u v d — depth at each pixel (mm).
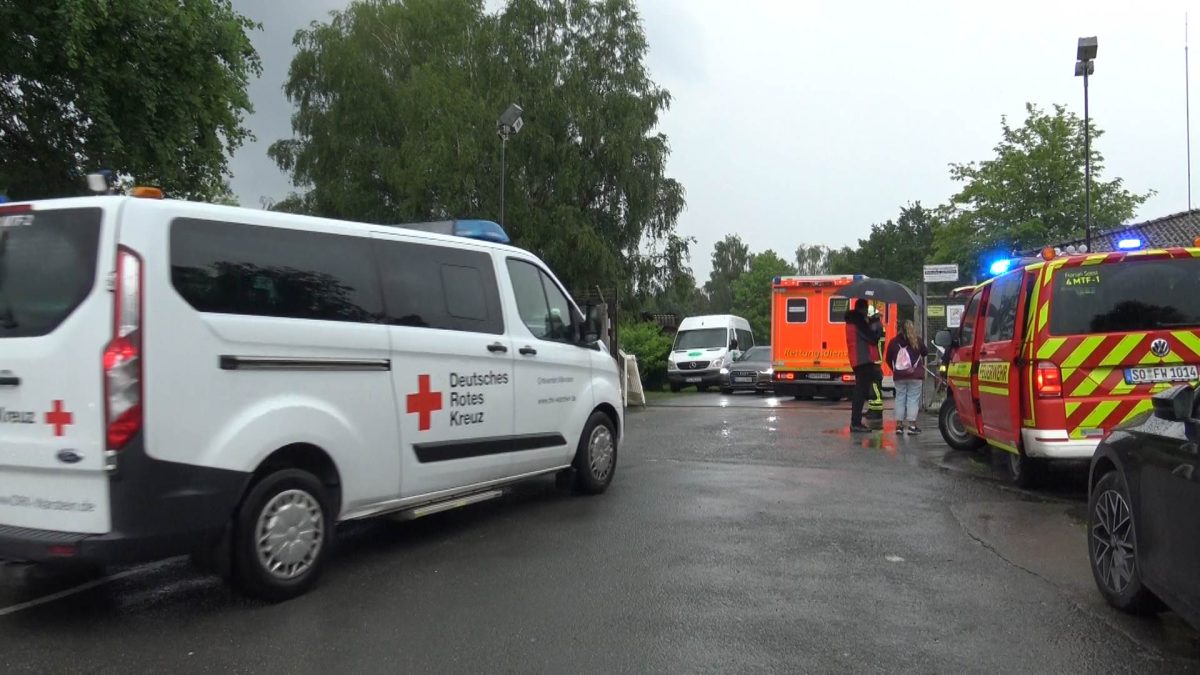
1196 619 3846
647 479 8930
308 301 5227
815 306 20141
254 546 4832
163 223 4516
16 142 13656
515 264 7246
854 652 4234
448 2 31188
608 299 18688
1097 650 4246
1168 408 4023
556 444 7465
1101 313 7246
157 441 4352
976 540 6379
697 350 26188
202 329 4582
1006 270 8758
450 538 6520
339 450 5312
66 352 4336
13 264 4582
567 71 27156
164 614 4812
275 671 4016
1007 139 33375
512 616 4766
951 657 4168
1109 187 31891
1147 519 4371
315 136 31469
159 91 13266
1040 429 7316
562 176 26297
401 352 5809
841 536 6492
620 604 4961
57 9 11594
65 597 5129
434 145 25375
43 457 4383
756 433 12961
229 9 14141
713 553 6023
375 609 4883
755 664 4094
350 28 32188
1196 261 7242
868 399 13297
